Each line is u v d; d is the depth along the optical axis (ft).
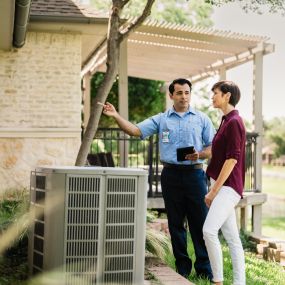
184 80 17.85
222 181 15.55
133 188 13.02
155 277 16.12
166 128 17.79
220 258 15.71
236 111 16.08
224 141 15.87
